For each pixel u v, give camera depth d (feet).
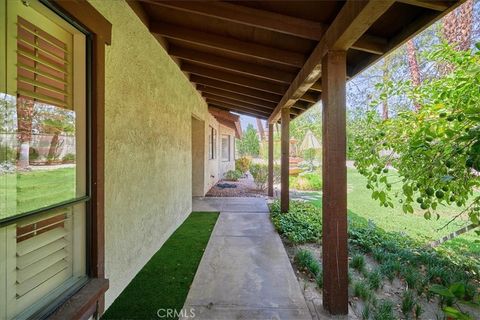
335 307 7.69
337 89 7.71
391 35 7.84
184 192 17.97
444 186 6.76
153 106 11.39
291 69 12.78
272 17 8.04
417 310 7.95
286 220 17.49
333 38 7.23
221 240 14.15
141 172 10.17
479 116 5.48
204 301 8.29
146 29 10.39
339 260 7.73
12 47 4.64
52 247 5.52
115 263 8.12
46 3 5.06
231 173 43.47
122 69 8.38
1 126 4.46
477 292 9.00
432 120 7.82
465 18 24.93
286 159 19.72
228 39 10.69
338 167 7.78
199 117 22.94
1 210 4.47
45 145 5.51
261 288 9.17
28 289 4.91
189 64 16.30
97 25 6.68
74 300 5.57
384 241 14.05
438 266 10.84
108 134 7.54
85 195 6.48
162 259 11.43
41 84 5.36
